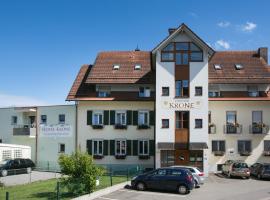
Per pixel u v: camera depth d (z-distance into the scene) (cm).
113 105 4597
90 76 4656
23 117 4959
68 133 4675
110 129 4575
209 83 4550
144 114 4569
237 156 4547
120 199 2530
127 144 4534
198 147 4191
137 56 5022
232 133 4556
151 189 2948
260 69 4772
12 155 4488
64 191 2506
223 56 5022
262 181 3744
